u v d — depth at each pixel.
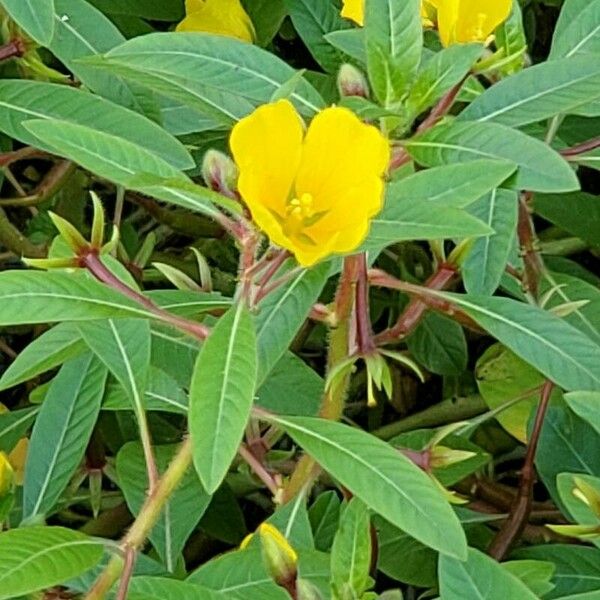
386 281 0.48
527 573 0.46
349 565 0.42
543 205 0.64
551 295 0.58
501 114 0.46
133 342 0.47
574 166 0.58
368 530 0.42
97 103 0.51
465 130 0.44
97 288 0.43
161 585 0.43
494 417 0.67
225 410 0.39
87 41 0.54
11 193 0.81
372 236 0.41
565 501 0.46
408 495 0.41
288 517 0.48
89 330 0.47
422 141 0.44
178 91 0.47
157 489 0.43
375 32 0.44
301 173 0.41
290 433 0.43
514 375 0.63
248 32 0.63
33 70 0.55
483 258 0.49
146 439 0.45
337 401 0.49
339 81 0.45
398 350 0.73
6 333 0.79
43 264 0.43
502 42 0.51
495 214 0.50
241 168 0.40
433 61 0.44
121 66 0.47
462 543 0.40
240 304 0.41
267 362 0.45
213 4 0.63
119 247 0.64
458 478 0.57
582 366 0.47
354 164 0.40
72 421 0.52
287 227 0.41
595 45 0.51
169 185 0.39
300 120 0.40
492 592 0.42
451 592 0.42
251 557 0.46
